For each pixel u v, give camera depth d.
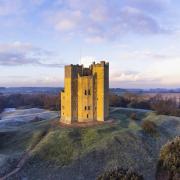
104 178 38.31
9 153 89.88
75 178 76.19
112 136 96.00
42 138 97.56
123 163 83.06
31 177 76.50
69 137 94.69
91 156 85.44
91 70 112.50
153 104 190.88
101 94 107.81
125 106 183.00
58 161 83.25
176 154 35.81
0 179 75.19
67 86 107.88
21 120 155.75
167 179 34.00
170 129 113.88
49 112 179.38
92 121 107.94
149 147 93.38
